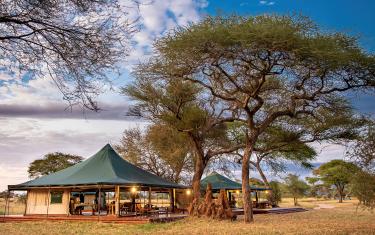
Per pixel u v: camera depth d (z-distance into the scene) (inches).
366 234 666.8
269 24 803.4
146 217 1011.9
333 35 861.8
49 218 1060.5
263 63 882.8
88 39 227.9
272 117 1017.5
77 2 217.9
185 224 908.0
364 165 595.2
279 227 816.9
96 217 1021.8
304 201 3324.3
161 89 1184.8
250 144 1018.7
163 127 1589.6
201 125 1168.2
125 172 1192.2
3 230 820.6
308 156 1678.2
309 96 991.0
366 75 906.7
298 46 799.7
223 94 1080.8
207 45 848.3
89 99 242.1
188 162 1822.1
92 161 1235.2
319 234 677.3
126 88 1178.0
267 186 1863.9
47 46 234.5
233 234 697.6
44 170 2508.6
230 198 1699.1
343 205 2313.0
